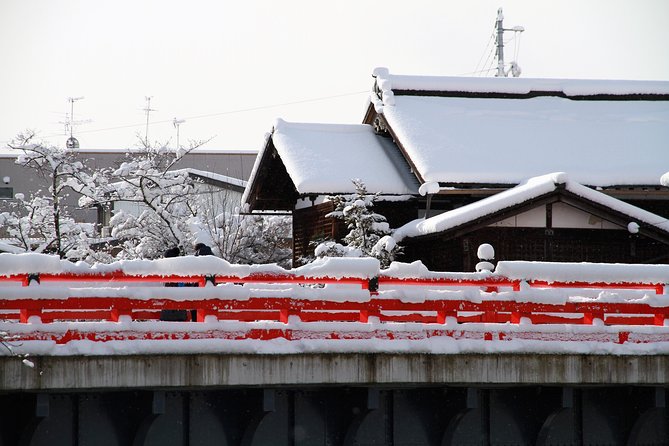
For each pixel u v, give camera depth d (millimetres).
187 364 22062
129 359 21656
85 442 22531
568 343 25266
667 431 27172
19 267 21891
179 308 22688
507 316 28469
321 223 61594
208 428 23578
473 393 24906
